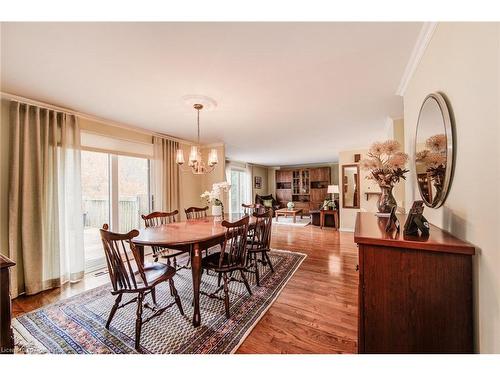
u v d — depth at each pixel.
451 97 1.11
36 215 2.46
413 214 1.16
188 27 1.36
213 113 2.97
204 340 1.60
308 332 1.69
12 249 2.30
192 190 4.83
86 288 2.55
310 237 5.08
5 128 2.33
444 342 0.95
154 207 3.93
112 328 1.75
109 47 1.55
